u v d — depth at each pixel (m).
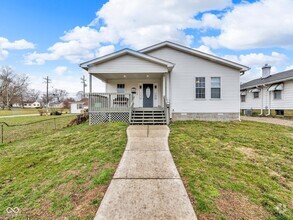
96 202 2.92
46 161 5.29
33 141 7.83
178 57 11.70
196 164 4.26
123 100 11.14
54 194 3.42
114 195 3.03
